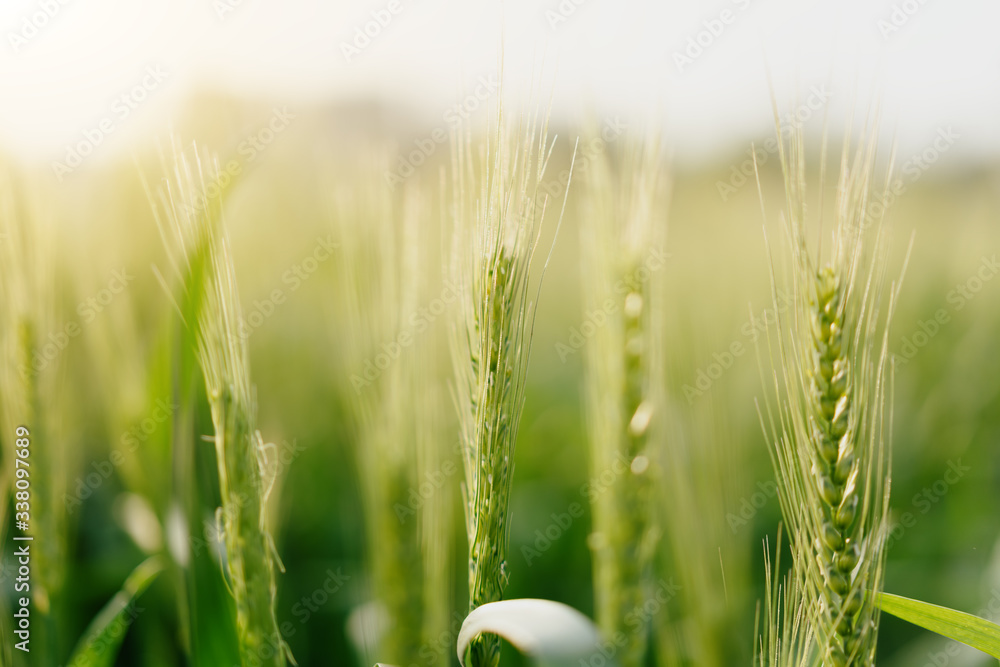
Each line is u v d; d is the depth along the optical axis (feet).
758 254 3.57
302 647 2.20
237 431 1.63
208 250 1.65
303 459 2.94
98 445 2.43
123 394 2.18
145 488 2.16
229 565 1.64
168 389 2.01
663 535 2.07
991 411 3.21
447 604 1.94
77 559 2.38
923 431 3.14
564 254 4.63
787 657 1.65
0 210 1.85
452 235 1.69
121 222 2.26
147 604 2.01
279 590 2.21
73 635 2.12
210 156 1.66
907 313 4.21
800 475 1.63
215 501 1.77
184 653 1.89
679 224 4.03
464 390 1.69
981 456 2.97
